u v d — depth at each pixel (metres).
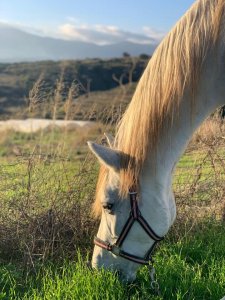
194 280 1.75
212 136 2.46
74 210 2.15
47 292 1.61
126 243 1.54
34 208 2.14
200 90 1.50
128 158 1.49
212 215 2.45
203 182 2.43
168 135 1.50
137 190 1.50
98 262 1.62
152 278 1.67
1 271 1.85
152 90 1.48
